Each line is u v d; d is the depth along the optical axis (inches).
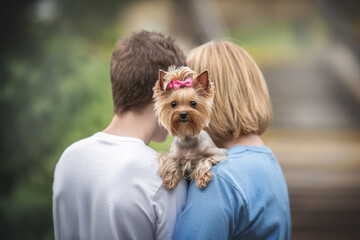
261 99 85.2
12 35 301.6
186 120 76.3
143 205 72.1
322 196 283.9
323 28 746.2
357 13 707.4
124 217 71.3
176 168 77.0
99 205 72.6
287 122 436.1
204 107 77.8
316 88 501.7
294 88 499.8
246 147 80.9
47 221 257.8
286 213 79.4
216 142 88.4
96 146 77.0
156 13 524.1
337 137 397.4
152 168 75.1
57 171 77.9
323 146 374.3
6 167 268.7
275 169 80.8
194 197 74.1
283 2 839.7
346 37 574.6
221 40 92.4
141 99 78.5
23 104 275.0
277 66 565.3
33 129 269.3
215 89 82.6
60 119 264.7
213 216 71.1
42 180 263.3
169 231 73.4
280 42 760.3
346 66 537.0
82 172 74.9
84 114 263.3
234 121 81.4
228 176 74.4
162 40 81.4
